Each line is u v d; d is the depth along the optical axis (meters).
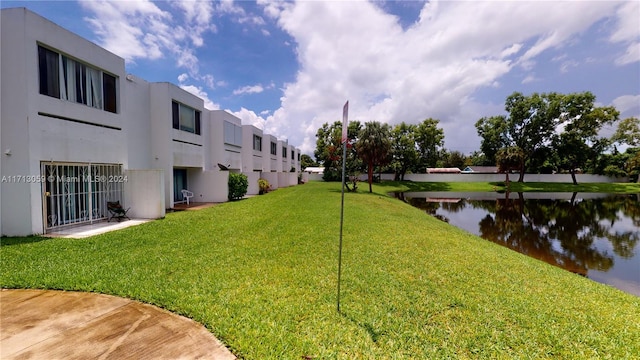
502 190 38.25
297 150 45.22
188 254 6.17
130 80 12.20
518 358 3.00
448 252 7.01
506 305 4.20
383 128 26.44
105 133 9.98
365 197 20.11
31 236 7.60
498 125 40.50
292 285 4.64
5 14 7.45
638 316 4.21
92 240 7.19
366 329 3.43
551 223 15.64
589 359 3.02
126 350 2.86
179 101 14.33
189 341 3.04
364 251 6.75
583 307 4.35
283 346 3.01
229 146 20.11
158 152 13.43
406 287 4.71
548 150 39.03
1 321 3.35
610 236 12.66
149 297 4.00
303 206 14.14
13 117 7.52
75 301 3.90
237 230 8.62
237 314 3.63
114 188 10.59
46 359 2.69
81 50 8.96
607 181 43.12
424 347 3.13
